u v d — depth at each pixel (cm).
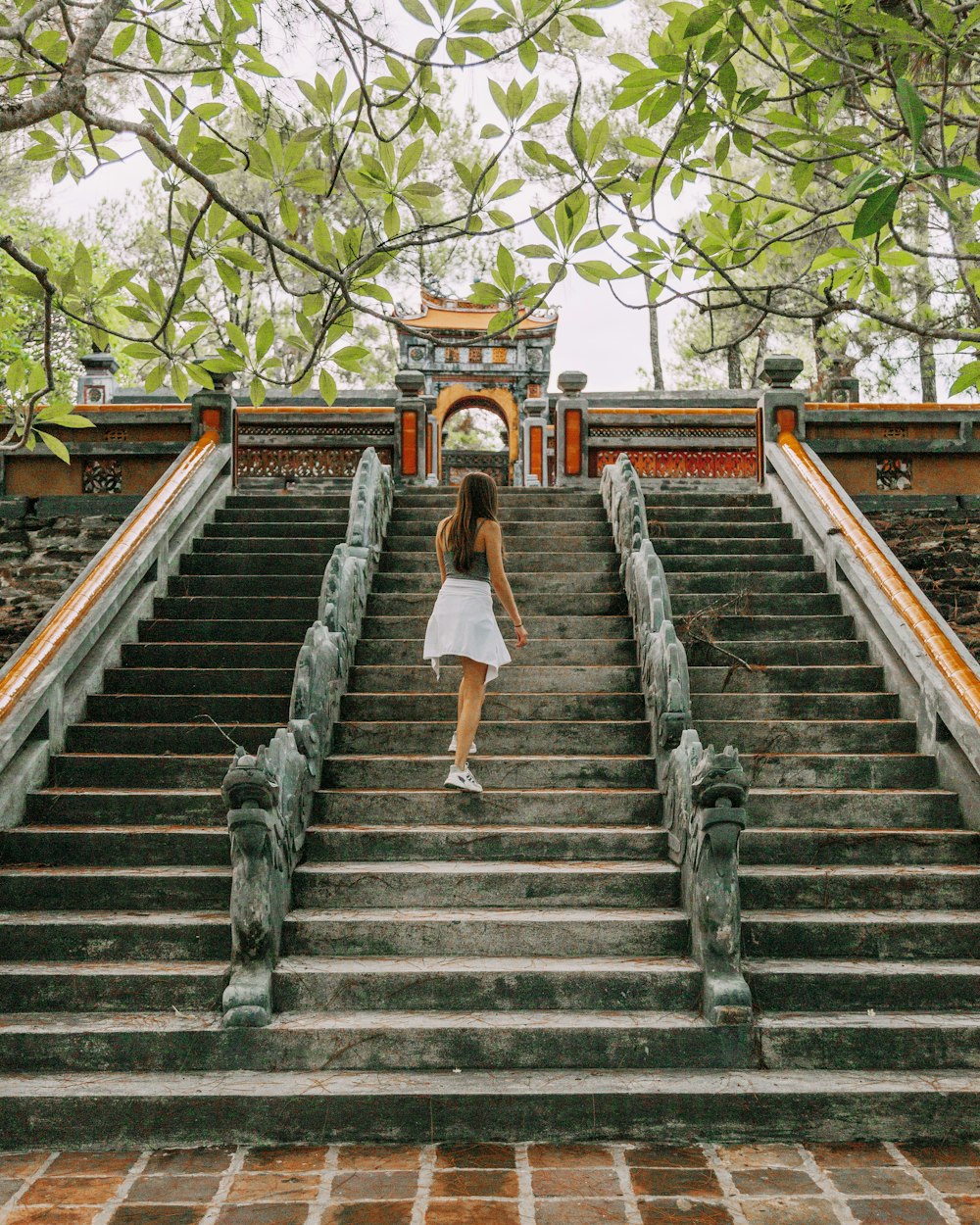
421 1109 397
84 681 667
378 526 858
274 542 886
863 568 752
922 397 1628
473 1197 352
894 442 999
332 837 532
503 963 462
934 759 601
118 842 539
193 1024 433
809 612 778
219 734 639
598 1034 427
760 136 393
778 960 477
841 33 369
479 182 412
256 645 728
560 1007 450
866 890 512
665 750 566
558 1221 334
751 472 1217
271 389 1991
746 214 475
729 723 636
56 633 660
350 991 450
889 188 293
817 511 848
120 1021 438
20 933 482
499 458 2441
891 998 456
